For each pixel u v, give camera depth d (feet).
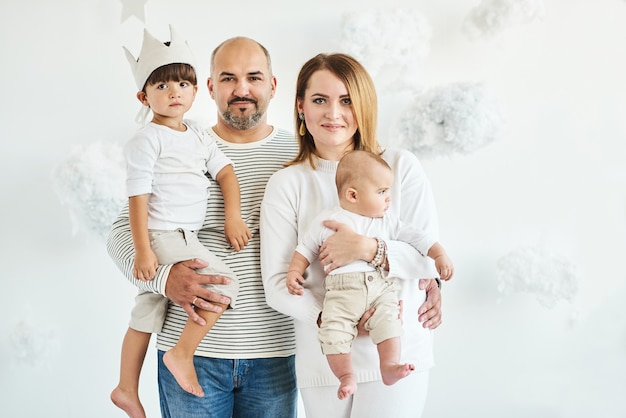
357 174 6.61
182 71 7.28
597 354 9.76
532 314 9.78
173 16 9.86
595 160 9.71
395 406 6.56
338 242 6.51
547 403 9.79
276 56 9.86
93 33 9.86
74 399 10.04
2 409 10.00
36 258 9.95
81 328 10.02
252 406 7.48
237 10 9.86
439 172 9.82
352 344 6.63
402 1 9.74
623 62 9.65
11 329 9.93
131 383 7.79
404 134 9.07
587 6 9.64
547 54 9.68
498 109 8.89
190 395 7.31
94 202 9.07
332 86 6.85
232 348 7.25
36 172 9.89
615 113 9.68
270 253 6.93
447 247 9.84
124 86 9.89
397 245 6.57
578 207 9.74
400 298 6.73
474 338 9.85
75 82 9.87
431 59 9.70
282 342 7.41
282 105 9.88
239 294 7.32
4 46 9.85
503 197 9.80
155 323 7.61
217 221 7.53
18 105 9.86
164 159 7.25
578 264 9.74
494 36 9.57
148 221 7.24
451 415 9.91
